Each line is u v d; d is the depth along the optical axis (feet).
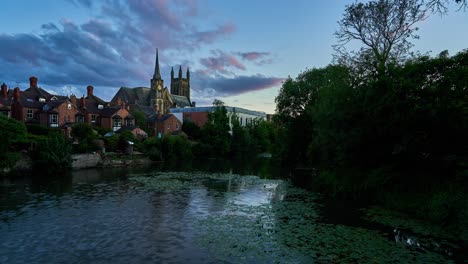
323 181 92.84
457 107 60.03
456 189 55.62
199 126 298.15
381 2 90.99
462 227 47.06
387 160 78.84
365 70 88.74
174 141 214.69
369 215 60.08
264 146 321.52
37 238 48.11
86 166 150.10
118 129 240.12
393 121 68.13
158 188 94.07
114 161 163.84
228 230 51.60
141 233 50.47
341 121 83.35
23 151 131.03
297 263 38.06
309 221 56.44
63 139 138.41
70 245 45.14
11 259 40.24
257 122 339.57
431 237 47.01
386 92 70.28
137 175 125.90
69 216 60.75
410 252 41.11
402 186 68.59
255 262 38.70
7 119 131.54
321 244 44.32
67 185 98.78
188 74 565.94
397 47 92.63
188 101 524.52
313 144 119.14
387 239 46.14
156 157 196.44
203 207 68.74
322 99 102.94
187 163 188.03
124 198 78.38
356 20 95.91
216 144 254.68
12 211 64.59
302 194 84.89
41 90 238.48
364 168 84.07
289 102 177.78
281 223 55.31
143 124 273.95
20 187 94.63
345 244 44.19
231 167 164.04
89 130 178.50
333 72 100.94
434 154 67.36
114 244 45.50
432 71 66.08
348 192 79.77
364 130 76.69
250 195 83.35
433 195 58.49
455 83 62.23
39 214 62.23
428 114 62.08
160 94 424.87
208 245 44.73
